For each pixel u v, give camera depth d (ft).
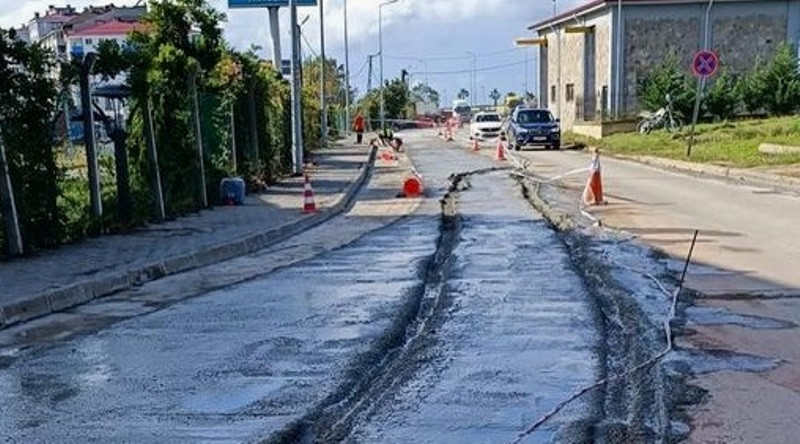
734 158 88.28
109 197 52.95
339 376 22.18
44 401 20.94
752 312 27.14
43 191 42.06
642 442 17.06
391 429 18.35
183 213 55.88
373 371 22.74
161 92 56.49
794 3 151.84
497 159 111.04
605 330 25.76
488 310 28.60
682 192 65.05
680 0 150.41
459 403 19.79
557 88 188.34
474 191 70.74
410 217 56.39
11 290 32.32
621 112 153.07
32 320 30.14
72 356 25.05
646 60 153.07
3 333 28.27
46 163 41.98
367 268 37.99
